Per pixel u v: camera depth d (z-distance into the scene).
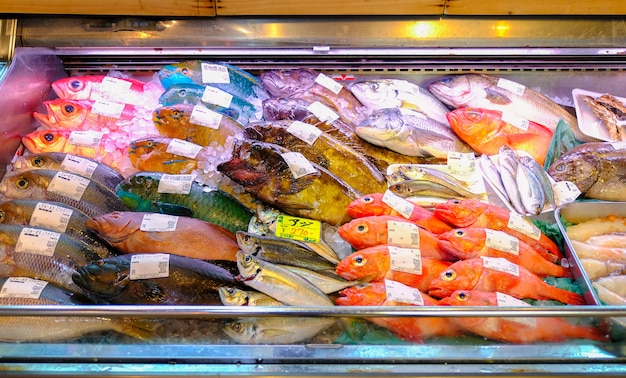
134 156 1.96
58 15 2.04
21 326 1.44
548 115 2.15
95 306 1.30
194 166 1.95
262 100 2.22
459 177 1.94
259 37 2.07
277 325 1.39
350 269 1.61
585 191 1.93
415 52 2.16
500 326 1.38
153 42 2.08
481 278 1.57
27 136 2.00
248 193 1.85
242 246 1.69
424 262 1.64
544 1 2.00
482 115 2.06
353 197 1.83
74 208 1.80
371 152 2.06
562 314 1.30
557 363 1.36
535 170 1.90
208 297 1.56
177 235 1.71
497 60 2.22
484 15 2.05
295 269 1.64
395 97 2.18
